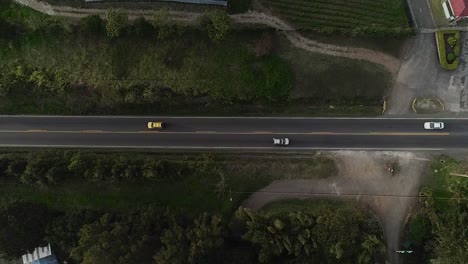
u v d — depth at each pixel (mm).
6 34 78250
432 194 78938
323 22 79562
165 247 72812
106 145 82875
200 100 81062
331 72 79938
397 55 80688
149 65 79125
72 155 78875
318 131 81562
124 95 79750
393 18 80312
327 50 79688
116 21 73188
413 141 80688
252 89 79875
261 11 78750
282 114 82062
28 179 76375
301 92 80375
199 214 79625
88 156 78438
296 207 80250
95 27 76125
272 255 75500
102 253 68562
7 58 79625
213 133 82375
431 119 80812
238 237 79562
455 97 80688
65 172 77188
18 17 78438
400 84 81062
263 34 77625
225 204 80250
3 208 75812
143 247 71375
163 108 82375
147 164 76250
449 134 80375
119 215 78312
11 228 75125
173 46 78375
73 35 78625
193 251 70312
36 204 79375
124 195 80375
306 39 79500
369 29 78000
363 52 80062
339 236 73375
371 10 80312
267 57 78875
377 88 80812
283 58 79312
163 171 77125
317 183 80875
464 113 80562
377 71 80500
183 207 80250
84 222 77500
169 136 82625
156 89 78875
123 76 79250
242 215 75000
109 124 82875
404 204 80188
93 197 80375
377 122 81188
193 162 79375
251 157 81438
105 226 73875
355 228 74188
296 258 75188
